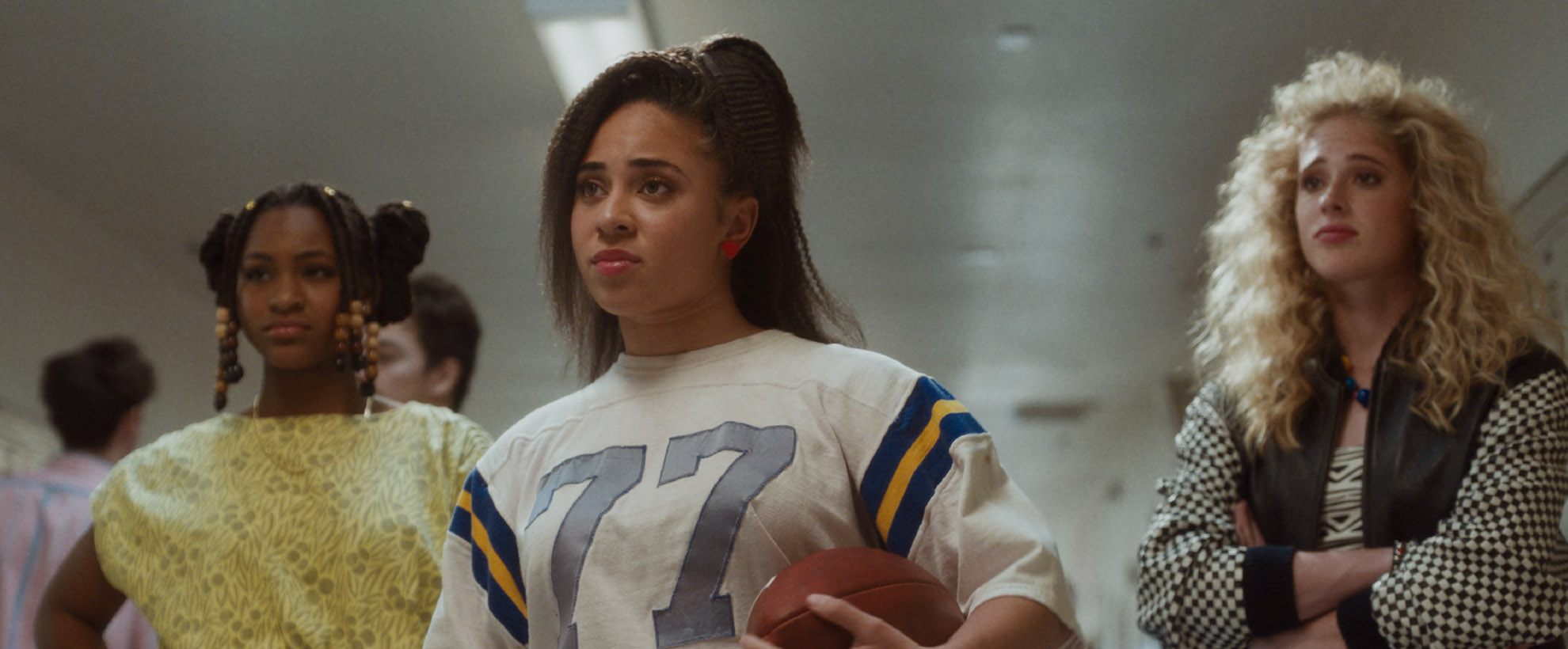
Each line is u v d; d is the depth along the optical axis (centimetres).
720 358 162
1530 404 203
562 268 171
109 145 762
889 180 894
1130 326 1296
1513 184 549
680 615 143
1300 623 198
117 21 628
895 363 158
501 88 714
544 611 154
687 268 160
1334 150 231
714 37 173
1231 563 203
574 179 166
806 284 177
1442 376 210
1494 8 550
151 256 944
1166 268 1104
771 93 174
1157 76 734
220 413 228
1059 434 1922
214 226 234
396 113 742
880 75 730
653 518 147
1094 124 802
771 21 660
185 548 208
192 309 1048
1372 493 207
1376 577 194
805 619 128
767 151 169
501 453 172
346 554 206
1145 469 1622
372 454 216
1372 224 224
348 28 641
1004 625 132
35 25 628
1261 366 230
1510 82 542
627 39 643
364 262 229
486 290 1116
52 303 802
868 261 1079
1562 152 488
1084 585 2336
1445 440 204
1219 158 852
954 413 151
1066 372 1498
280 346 220
